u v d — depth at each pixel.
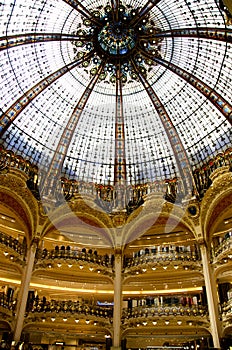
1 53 27.09
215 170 28.12
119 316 26.77
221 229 30.92
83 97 33.22
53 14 27.62
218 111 30.55
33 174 30.66
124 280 29.25
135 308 27.20
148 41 31.16
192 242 31.62
